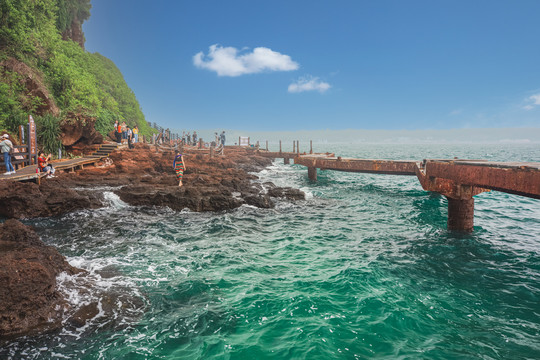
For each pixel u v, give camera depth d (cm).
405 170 1620
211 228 1001
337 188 1856
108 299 513
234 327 451
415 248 796
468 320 474
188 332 439
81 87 2798
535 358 388
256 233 953
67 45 3700
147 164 2058
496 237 886
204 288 571
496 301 531
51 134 2072
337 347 405
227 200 1261
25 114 1983
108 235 906
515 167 622
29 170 1457
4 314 423
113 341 417
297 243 851
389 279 611
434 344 416
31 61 2358
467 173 789
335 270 655
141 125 5266
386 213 1209
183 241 867
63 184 1387
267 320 468
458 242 840
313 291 558
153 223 1051
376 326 452
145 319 470
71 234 906
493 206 1313
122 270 645
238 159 3103
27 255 517
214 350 400
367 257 733
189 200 1248
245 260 719
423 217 1138
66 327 439
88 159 2016
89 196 1223
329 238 895
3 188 1077
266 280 607
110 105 3694
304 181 2172
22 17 2275
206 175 1769
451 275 634
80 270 604
